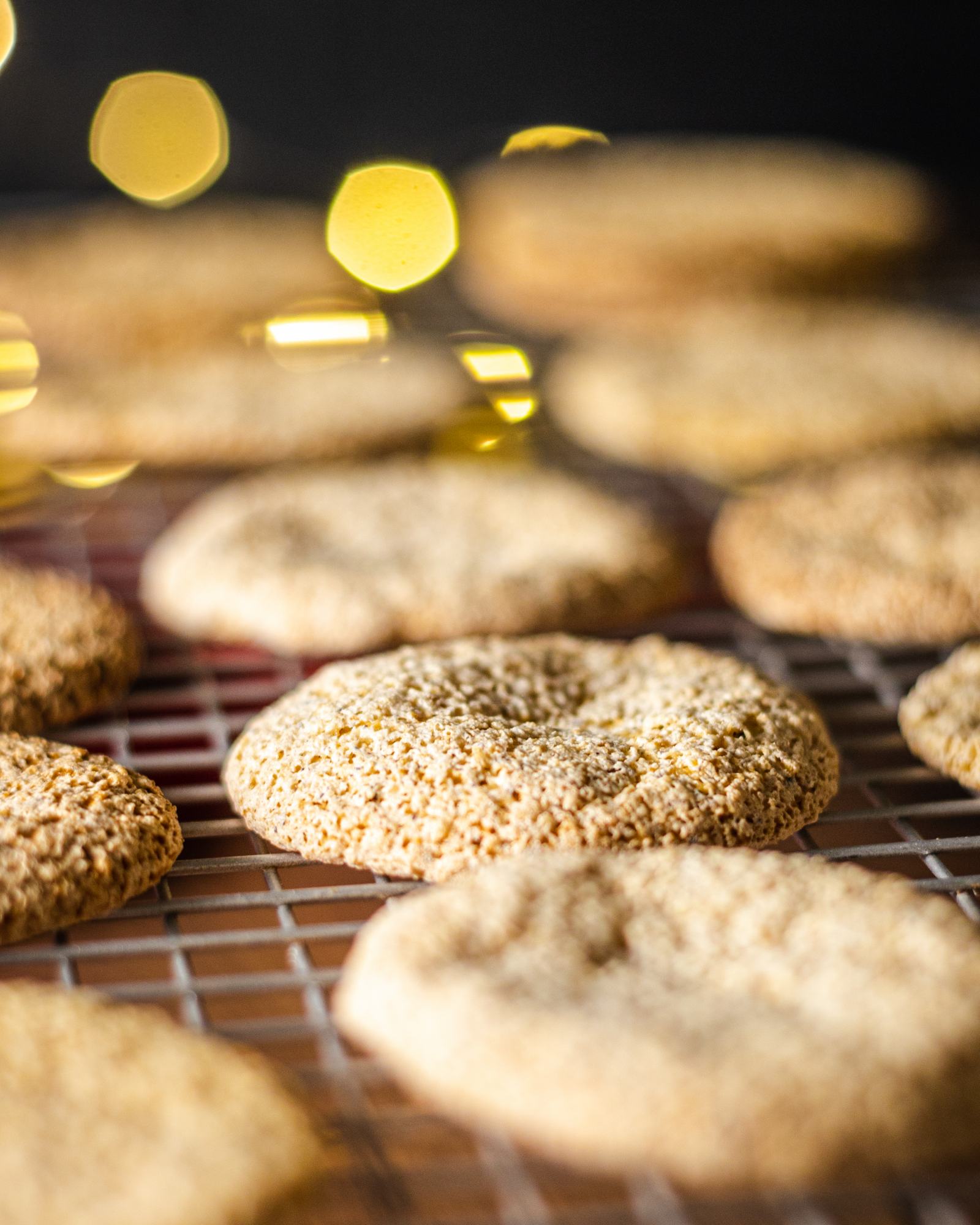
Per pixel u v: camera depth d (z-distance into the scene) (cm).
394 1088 34
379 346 53
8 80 67
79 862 35
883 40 76
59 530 46
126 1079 32
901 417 48
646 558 43
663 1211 31
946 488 45
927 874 39
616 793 36
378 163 59
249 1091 32
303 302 55
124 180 65
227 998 37
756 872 34
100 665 39
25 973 37
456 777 36
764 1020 32
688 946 33
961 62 77
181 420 47
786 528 44
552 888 34
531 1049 32
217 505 45
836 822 37
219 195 70
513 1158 32
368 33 72
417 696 37
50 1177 31
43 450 46
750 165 68
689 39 76
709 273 55
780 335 52
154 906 35
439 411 48
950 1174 32
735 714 37
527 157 69
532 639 40
